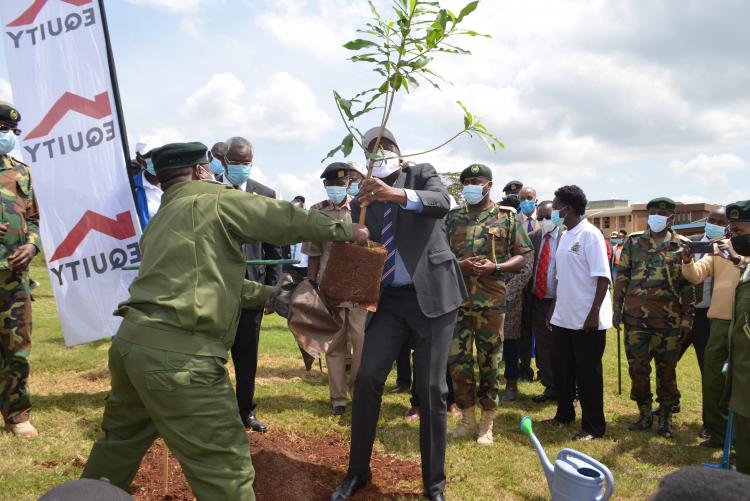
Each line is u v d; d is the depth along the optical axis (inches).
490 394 210.8
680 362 386.3
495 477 177.9
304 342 140.6
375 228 160.7
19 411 189.2
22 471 158.2
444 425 154.5
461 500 159.3
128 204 179.8
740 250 143.6
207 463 103.3
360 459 153.6
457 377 215.8
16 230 188.7
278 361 333.7
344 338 235.1
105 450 114.7
